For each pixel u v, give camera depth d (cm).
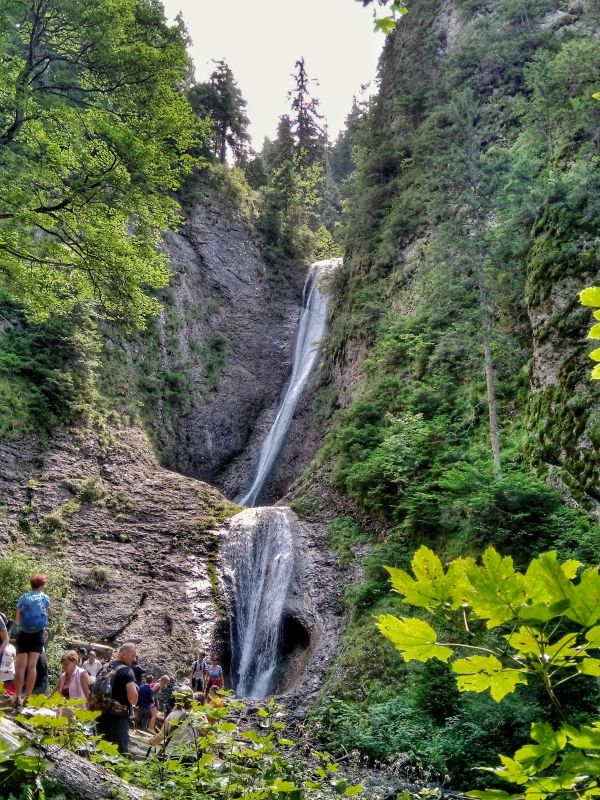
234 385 4306
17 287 1628
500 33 3678
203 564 2581
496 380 2369
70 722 352
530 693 1312
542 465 1927
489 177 2136
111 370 3434
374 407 2803
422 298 3006
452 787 1327
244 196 5175
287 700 1836
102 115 1548
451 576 143
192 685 1585
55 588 2142
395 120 4247
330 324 4131
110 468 2894
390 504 2316
